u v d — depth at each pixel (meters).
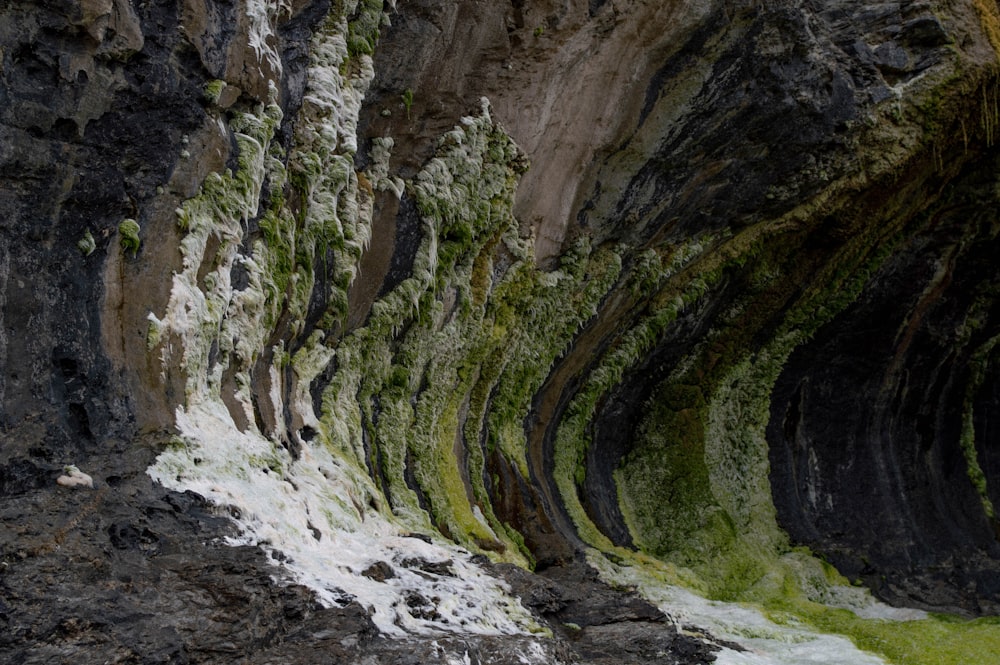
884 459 11.04
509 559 6.73
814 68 8.53
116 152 3.94
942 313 11.02
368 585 3.91
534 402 8.83
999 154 10.00
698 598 7.18
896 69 9.11
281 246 5.02
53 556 3.08
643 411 10.28
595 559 7.66
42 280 3.62
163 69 4.11
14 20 3.52
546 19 7.00
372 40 5.79
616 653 4.70
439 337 6.95
